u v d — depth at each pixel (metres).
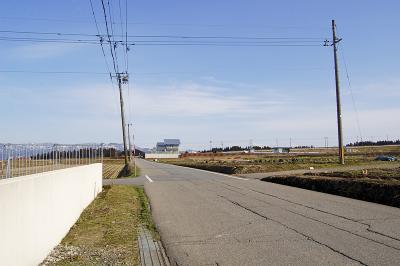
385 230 10.74
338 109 41.41
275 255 8.59
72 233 11.48
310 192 20.30
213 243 9.92
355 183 19.16
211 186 25.11
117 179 33.47
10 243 6.61
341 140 41.66
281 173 33.91
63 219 10.99
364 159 55.78
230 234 10.86
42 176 8.73
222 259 8.45
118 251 9.30
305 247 9.17
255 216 13.48
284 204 16.12
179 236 10.84
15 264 6.84
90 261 8.43
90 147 18.28
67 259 8.60
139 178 34.06
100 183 22.41
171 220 13.28
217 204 16.73
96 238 10.76
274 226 11.70
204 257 8.66
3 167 9.92
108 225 12.53
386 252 8.55
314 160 57.50
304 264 7.87
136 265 8.20
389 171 25.88
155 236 10.95
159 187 25.17
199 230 11.54
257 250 9.05
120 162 92.75
